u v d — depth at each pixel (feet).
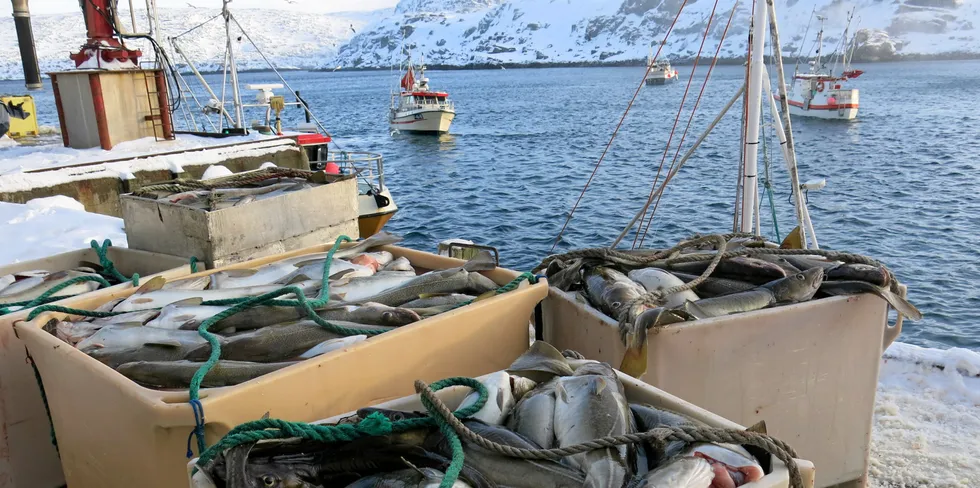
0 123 53.42
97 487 10.66
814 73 200.34
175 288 13.82
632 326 11.02
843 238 69.26
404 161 136.05
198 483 7.10
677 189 93.35
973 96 262.88
